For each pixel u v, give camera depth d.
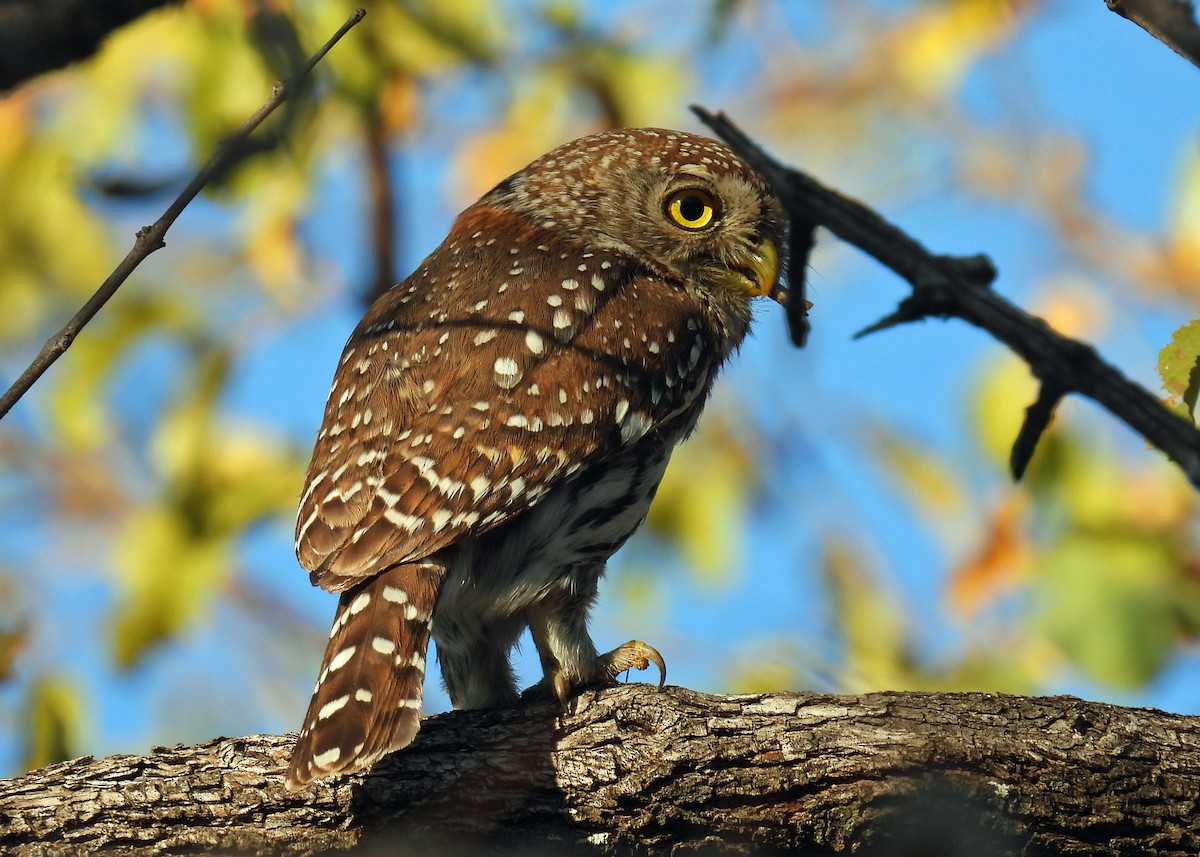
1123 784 8.07
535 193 11.16
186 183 6.24
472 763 8.02
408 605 8.29
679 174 10.98
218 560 12.72
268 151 6.15
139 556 12.66
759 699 8.30
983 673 12.44
